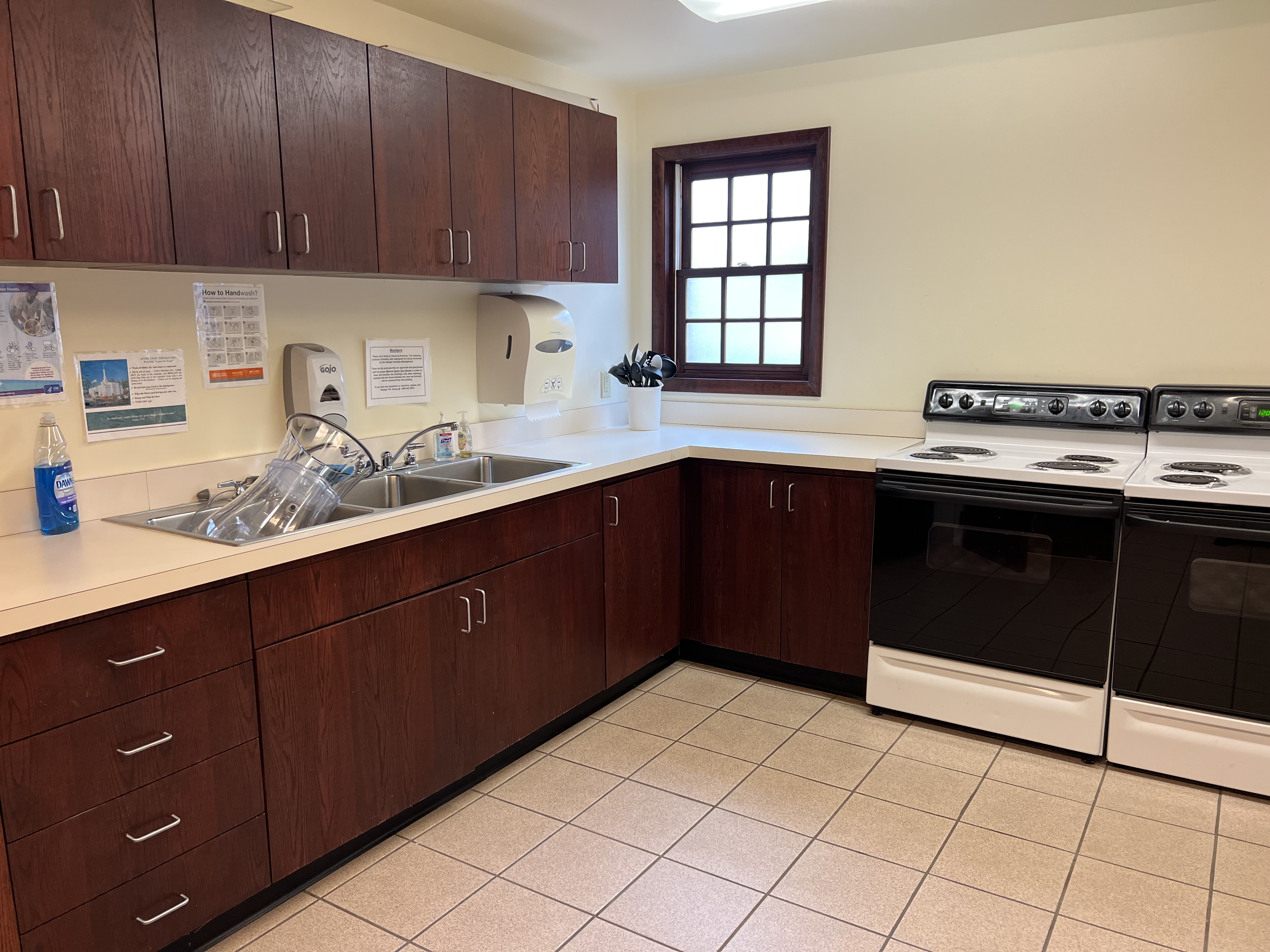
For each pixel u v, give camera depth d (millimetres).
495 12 2693
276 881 1884
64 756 1483
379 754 2084
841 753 2633
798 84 3387
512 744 2508
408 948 1812
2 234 1561
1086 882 2002
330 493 2209
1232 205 2725
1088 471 2518
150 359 2104
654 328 3873
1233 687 2311
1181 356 2857
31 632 1423
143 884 1628
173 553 1707
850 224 3367
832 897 1962
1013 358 3135
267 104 1979
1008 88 3012
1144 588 2389
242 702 1764
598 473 2701
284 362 2400
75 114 1646
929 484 2691
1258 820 2250
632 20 2787
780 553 3066
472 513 2258
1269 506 2186
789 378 3670
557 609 2639
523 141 2725
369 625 2021
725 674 3270
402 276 2395
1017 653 2602
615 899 1962
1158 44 2764
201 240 1875
